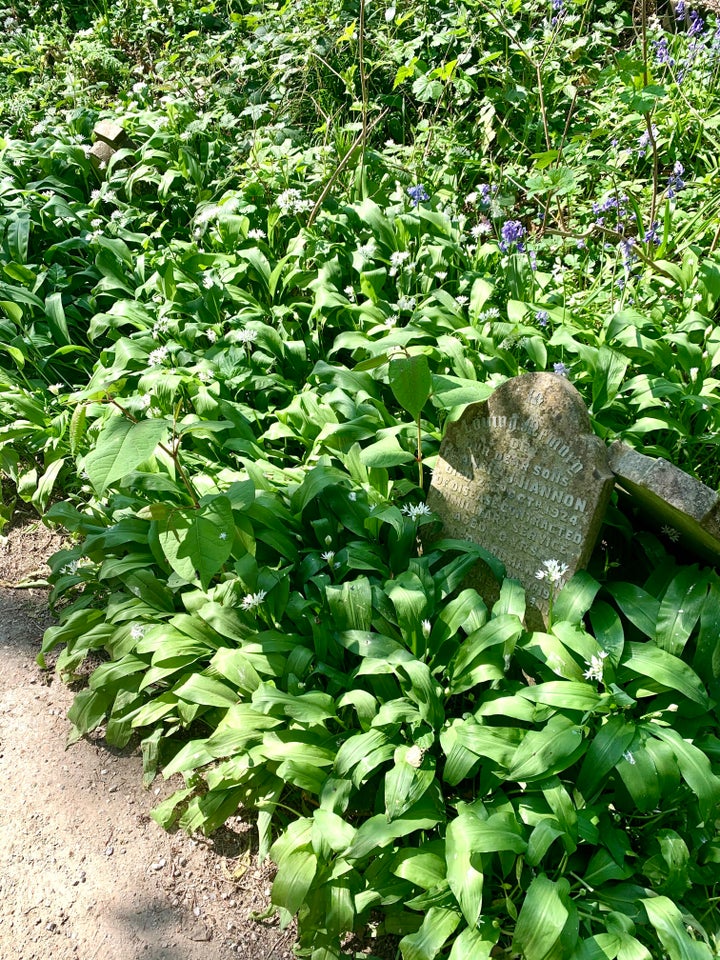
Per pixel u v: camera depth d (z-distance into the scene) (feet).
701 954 4.19
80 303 8.56
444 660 5.28
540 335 6.69
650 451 6.11
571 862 4.71
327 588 5.48
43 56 12.69
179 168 9.53
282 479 6.33
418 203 8.17
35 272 8.73
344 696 5.12
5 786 5.60
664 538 5.94
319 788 4.91
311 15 10.85
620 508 6.07
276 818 5.23
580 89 10.08
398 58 10.03
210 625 5.56
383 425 6.47
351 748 4.88
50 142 10.42
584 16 10.23
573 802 4.77
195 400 6.78
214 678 5.45
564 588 5.33
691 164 9.03
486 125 9.58
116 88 12.30
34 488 7.24
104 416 6.89
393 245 8.02
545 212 8.36
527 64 9.97
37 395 7.76
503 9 9.81
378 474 6.14
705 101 9.21
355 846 4.59
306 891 4.66
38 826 5.40
